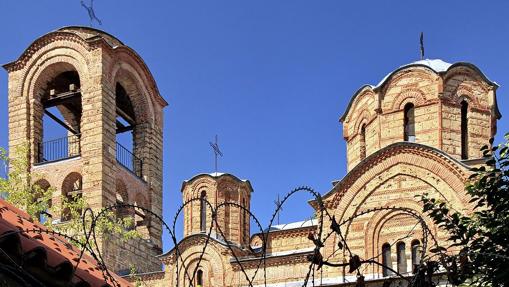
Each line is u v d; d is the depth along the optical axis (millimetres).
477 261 16906
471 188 19172
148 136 49438
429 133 37594
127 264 43562
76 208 38969
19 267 12500
